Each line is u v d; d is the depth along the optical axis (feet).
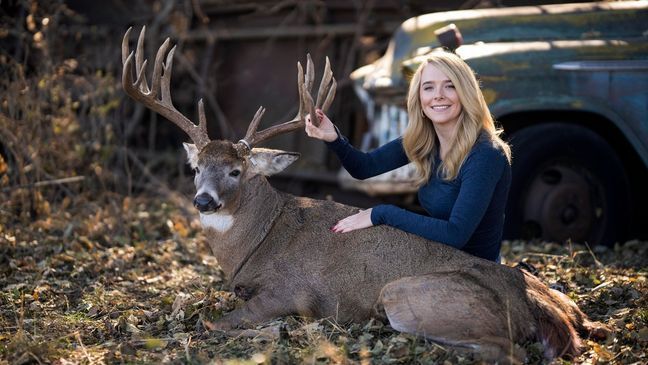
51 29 28.84
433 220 14.60
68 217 24.70
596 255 20.85
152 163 32.78
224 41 35.17
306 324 14.90
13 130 24.54
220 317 15.78
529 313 13.55
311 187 32.27
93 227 23.57
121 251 21.58
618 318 15.24
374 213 15.31
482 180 14.37
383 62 25.13
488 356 13.03
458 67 14.90
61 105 28.99
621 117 21.39
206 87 34.88
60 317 16.10
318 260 15.61
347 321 15.17
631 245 21.40
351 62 31.09
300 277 15.60
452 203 15.14
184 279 19.43
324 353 13.38
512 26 22.66
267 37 33.78
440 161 15.67
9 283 18.51
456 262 14.57
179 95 35.78
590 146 21.88
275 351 13.61
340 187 30.83
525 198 22.04
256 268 16.19
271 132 17.16
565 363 13.01
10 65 25.88
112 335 15.24
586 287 17.62
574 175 22.02
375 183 24.23
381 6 30.99
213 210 16.01
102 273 19.79
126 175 31.81
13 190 24.06
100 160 27.73
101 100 28.55
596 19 22.49
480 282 13.82
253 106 34.30
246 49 34.68
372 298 14.89
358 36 30.91
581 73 21.38
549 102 21.40
